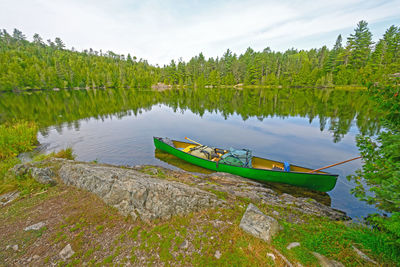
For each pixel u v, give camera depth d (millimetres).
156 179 7301
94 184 7035
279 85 79188
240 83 93062
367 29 59062
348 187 9797
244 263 4055
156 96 60375
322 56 76812
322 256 4000
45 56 110938
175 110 34938
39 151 14469
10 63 78438
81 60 118688
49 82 81125
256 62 86062
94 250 4656
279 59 93875
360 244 4250
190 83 106438
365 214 7648
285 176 9844
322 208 7402
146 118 28062
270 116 27672
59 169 9367
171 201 5879
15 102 41594
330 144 16125
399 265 3584
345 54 59219
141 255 4480
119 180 6586
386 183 3750
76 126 22719
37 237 5047
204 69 105375
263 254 4180
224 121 25547
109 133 19844
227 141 17453
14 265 4297
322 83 62375
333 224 5605
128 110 35094
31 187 7602
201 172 11945
